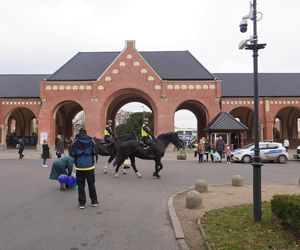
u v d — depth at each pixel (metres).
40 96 45.22
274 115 48.00
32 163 27.88
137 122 80.88
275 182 17.14
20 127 57.59
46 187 14.77
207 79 45.00
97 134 44.34
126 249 6.83
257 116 8.38
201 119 52.12
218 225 8.08
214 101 44.84
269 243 6.68
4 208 10.52
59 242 7.22
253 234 7.26
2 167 24.14
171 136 18.48
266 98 48.06
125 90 45.22
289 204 7.36
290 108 54.66
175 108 44.69
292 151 48.50
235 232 7.47
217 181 17.38
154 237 7.62
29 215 9.61
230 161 31.11
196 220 8.99
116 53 51.97
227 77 53.31
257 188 8.24
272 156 30.86
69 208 10.57
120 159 18.39
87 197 12.44
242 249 6.36
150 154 17.98
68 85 45.09
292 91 49.53
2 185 15.34
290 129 56.12
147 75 44.94
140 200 11.98
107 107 45.78
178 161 31.86
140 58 45.16
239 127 38.38
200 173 21.03
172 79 45.12
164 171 22.08
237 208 9.84
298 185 15.47
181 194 13.17
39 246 6.95
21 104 49.59
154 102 44.72
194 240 7.36
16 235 7.70
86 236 7.66
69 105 55.03
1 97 49.59
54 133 45.62
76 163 10.60
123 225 8.62
